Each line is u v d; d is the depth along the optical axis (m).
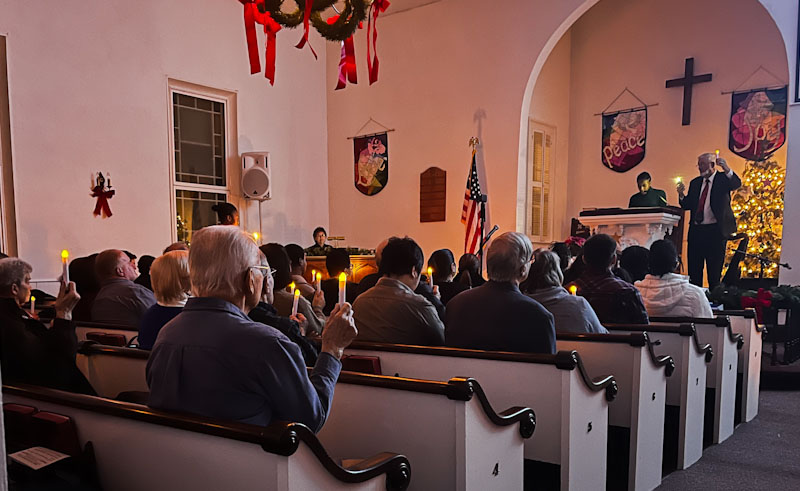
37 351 2.07
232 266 1.57
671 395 3.31
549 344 2.41
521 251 2.48
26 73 6.57
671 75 9.70
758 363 4.41
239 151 9.00
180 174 8.30
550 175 10.53
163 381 1.54
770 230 8.65
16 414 1.66
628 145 10.15
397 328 2.68
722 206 7.56
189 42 8.25
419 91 9.61
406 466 1.52
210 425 1.31
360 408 1.97
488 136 8.95
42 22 6.69
